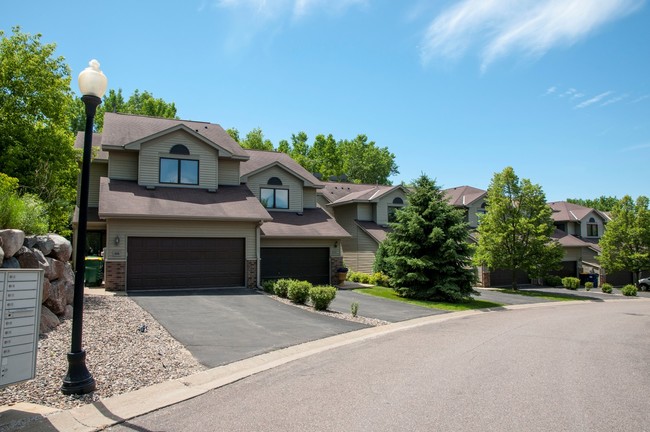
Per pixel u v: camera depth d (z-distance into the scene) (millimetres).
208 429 5039
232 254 19484
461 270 21047
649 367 8578
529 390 6727
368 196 30641
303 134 62906
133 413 5500
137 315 11930
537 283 35156
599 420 5449
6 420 5125
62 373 6754
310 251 23922
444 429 5086
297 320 12812
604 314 19406
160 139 20531
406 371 7766
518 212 29156
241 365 7953
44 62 19609
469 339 11414
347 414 5547
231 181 22891
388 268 25250
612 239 36938
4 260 8734
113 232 17406
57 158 18859
